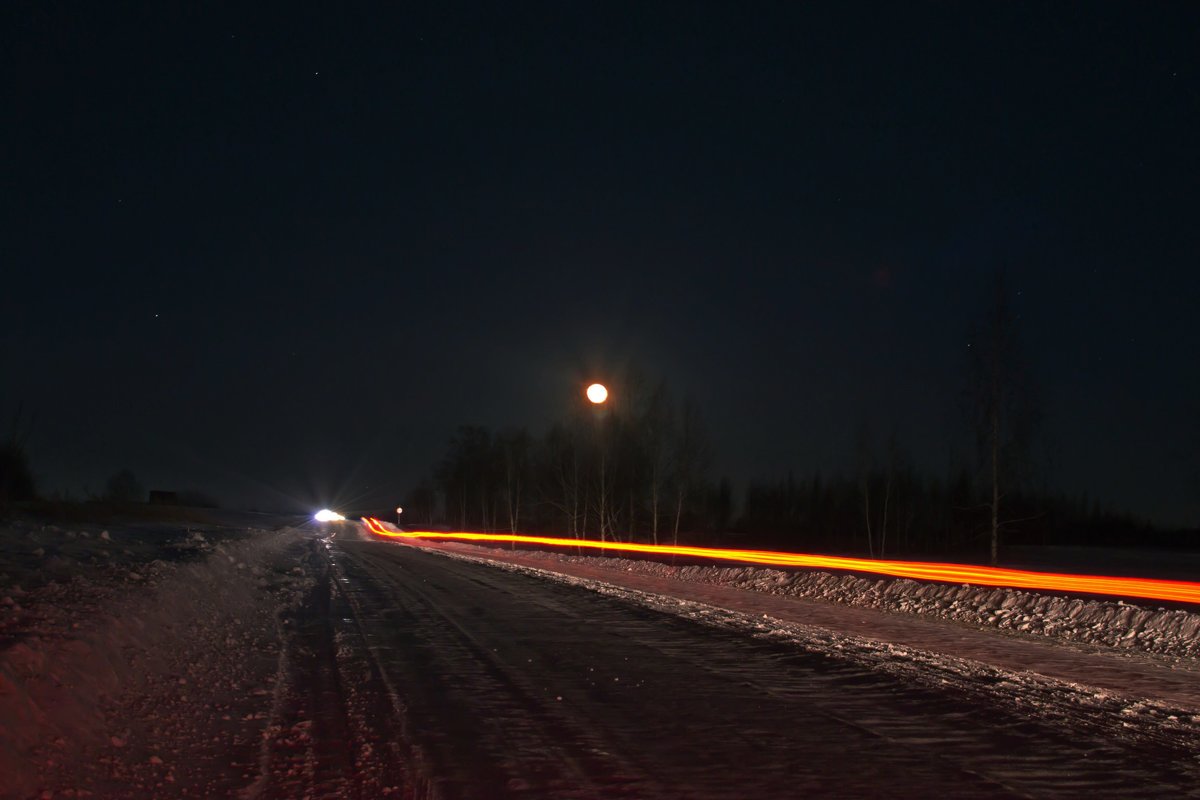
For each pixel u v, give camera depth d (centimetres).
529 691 1059
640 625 1712
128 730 786
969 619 1830
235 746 779
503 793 662
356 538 7225
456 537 8506
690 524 7462
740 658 1320
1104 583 2761
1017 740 835
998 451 3030
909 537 6638
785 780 703
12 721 661
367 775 703
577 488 5884
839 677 1164
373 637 1511
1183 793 678
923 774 722
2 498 3167
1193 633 1477
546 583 2755
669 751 789
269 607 1909
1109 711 964
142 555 2127
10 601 1083
